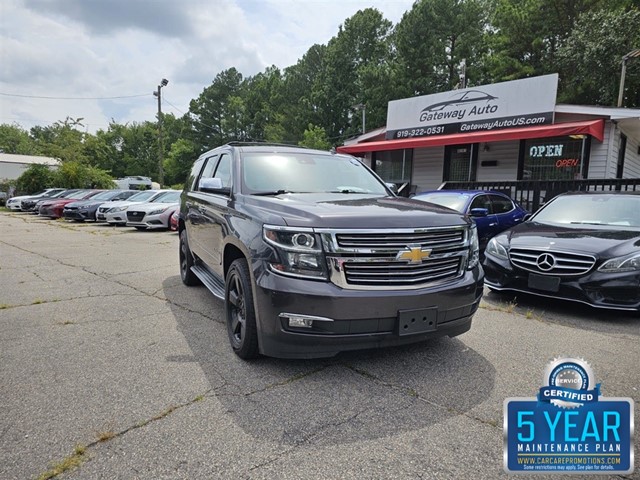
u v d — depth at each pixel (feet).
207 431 7.71
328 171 14.75
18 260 27.40
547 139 41.14
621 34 62.95
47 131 253.03
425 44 101.45
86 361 10.87
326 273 9.23
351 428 7.86
